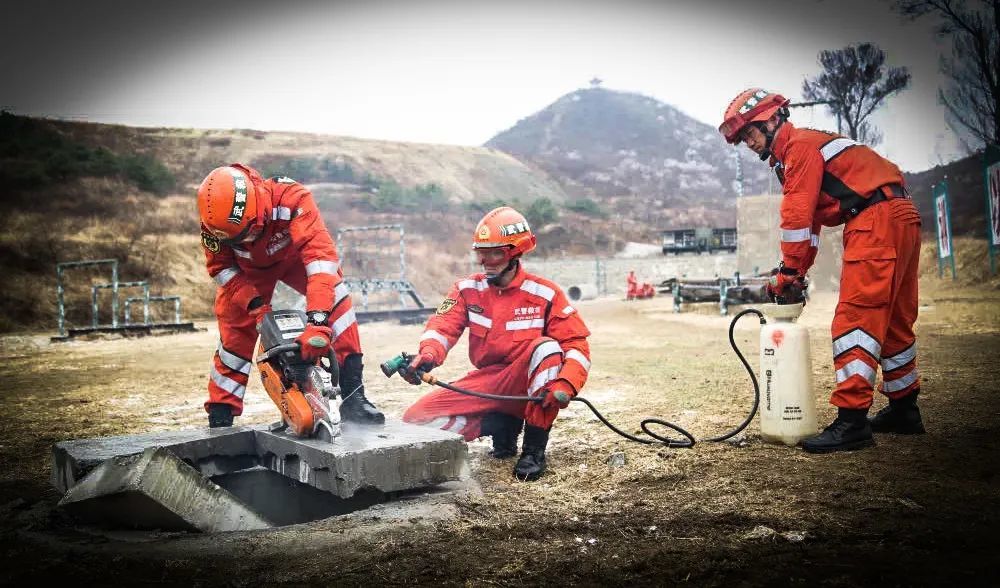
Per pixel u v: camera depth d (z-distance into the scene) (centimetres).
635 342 1240
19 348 1720
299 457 388
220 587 267
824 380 719
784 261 457
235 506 353
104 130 5216
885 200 440
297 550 305
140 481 325
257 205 428
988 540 288
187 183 4622
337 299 455
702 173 12481
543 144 13950
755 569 266
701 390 706
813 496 351
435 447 382
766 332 467
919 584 249
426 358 437
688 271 4597
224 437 417
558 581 262
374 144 7481
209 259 462
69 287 2883
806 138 450
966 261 2397
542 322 441
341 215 5381
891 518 316
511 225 429
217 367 475
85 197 3622
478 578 267
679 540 300
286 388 401
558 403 417
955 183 3131
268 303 480
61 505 348
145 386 940
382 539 314
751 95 463
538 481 410
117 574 284
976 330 1161
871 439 443
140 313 2877
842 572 261
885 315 439
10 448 555
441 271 4797
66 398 837
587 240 6800
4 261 2869
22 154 3878
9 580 281
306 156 6259
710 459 434
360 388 455
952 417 519
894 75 3275
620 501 362
